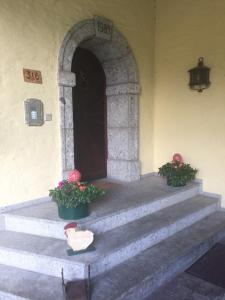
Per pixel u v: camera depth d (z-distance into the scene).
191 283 2.55
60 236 2.70
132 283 2.29
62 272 2.19
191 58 4.13
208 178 4.12
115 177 4.50
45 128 3.25
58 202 2.72
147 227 2.99
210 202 3.83
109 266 2.47
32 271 2.45
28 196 3.15
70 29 3.38
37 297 2.12
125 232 2.86
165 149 4.57
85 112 4.30
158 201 3.50
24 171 3.10
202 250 3.02
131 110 4.26
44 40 3.17
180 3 4.17
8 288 2.23
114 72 4.34
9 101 2.94
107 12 3.79
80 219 2.76
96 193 2.81
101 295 2.15
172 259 2.64
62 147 3.40
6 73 2.90
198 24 4.02
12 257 2.51
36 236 2.75
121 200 3.38
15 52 2.95
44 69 3.20
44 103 3.23
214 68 3.91
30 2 3.03
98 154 4.52
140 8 4.24
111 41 3.88
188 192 3.96
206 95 4.03
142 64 4.37
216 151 4.00
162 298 2.34
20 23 2.97
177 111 4.37
